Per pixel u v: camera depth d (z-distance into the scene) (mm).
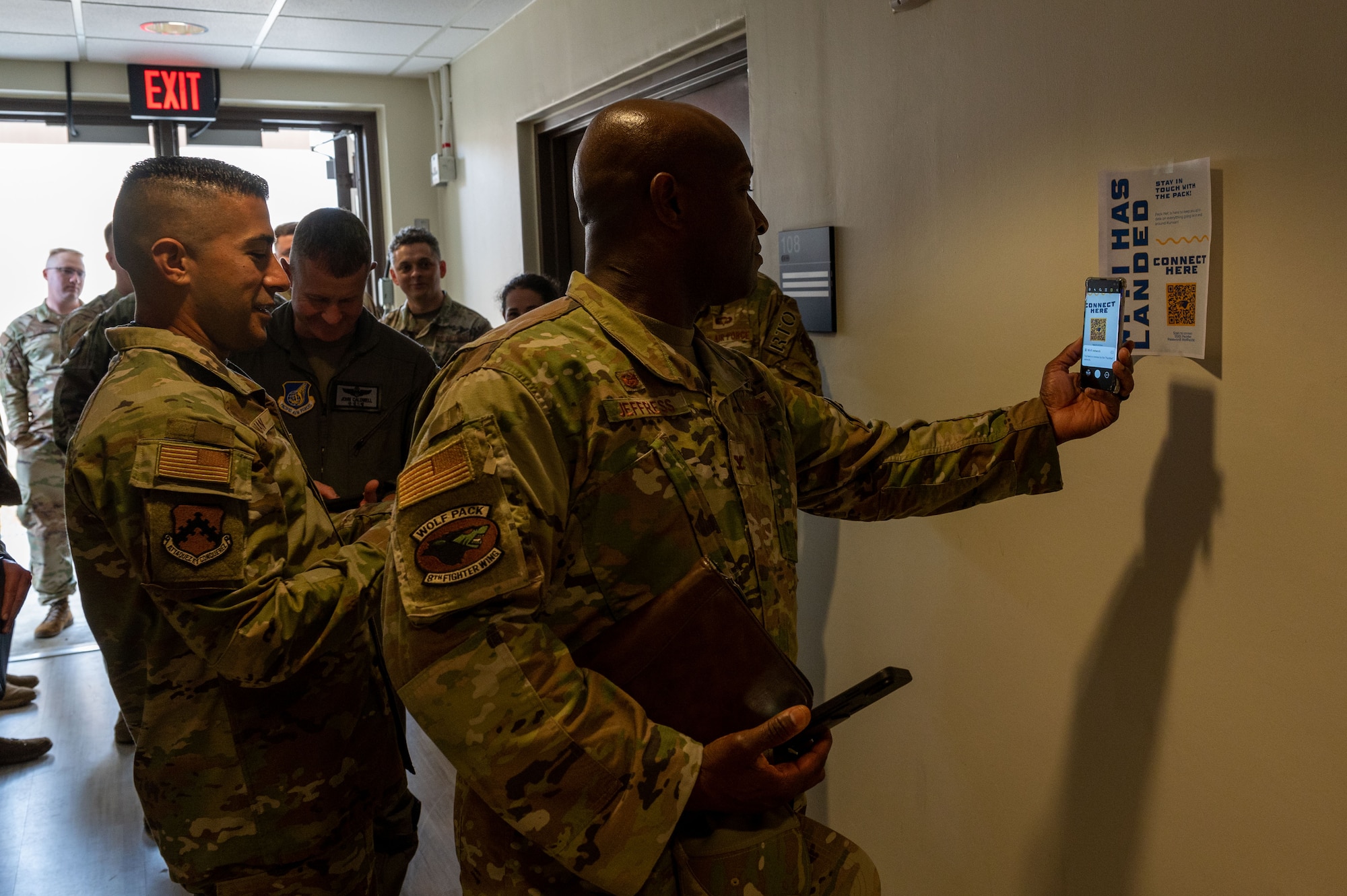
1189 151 1395
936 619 1992
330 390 2348
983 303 1796
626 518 1010
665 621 981
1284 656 1331
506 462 937
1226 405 1377
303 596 1278
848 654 2277
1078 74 1562
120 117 5082
